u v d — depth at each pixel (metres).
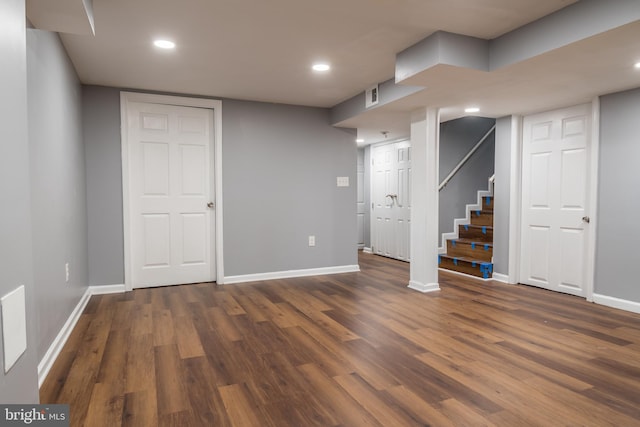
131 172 4.23
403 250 6.14
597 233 3.67
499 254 4.68
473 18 2.53
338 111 4.86
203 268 4.61
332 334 2.90
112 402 1.96
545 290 4.20
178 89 4.19
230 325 3.10
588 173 3.79
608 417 1.83
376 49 3.06
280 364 2.40
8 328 0.70
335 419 1.81
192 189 4.51
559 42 2.41
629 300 3.44
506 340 2.78
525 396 2.02
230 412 1.87
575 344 2.70
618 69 2.83
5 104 0.70
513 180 4.48
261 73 3.65
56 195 2.59
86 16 1.99
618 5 2.10
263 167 4.78
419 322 3.16
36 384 0.85
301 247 5.02
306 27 2.67
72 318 3.03
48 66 2.44
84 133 3.96
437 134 4.10
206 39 2.86
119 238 4.14
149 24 2.61
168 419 1.82
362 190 7.43
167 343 2.73
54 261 2.50
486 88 3.34
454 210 5.74
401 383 2.15
